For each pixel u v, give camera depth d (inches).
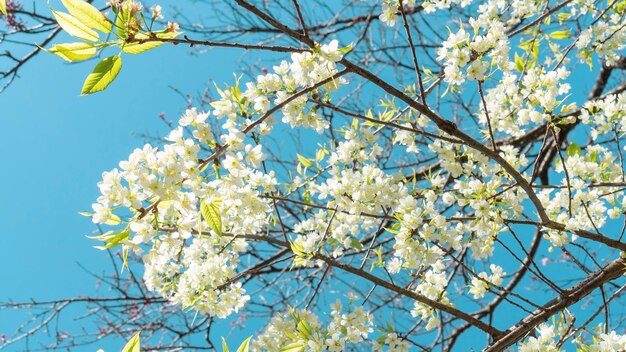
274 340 125.3
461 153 145.3
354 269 131.0
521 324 133.0
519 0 157.6
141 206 84.1
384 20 113.8
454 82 111.3
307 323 123.3
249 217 115.5
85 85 75.7
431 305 132.1
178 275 143.0
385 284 131.0
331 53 95.8
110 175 83.2
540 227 142.5
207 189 91.4
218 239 135.7
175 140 88.1
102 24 74.5
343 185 123.5
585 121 142.3
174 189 84.4
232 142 94.2
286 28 93.4
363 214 122.7
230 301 132.7
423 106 104.9
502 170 137.9
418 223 114.3
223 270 134.2
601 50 154.2
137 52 80.2
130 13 76.6
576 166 139.9
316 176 146.6
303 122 113.4
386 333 138.2
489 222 127.4
